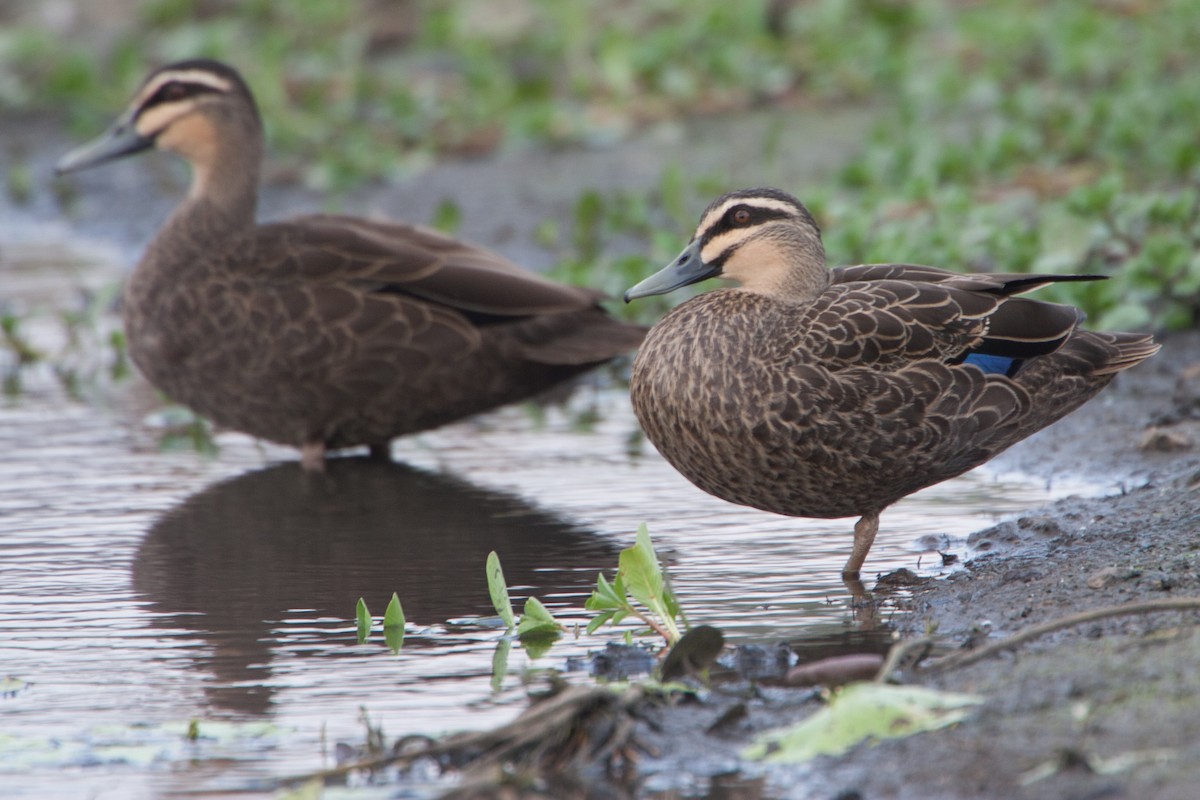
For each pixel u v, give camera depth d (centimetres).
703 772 708
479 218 1928
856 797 670
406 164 2191
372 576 993
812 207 1686
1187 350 1351
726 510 1114
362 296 1231
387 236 1290
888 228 1535
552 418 1394
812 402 923
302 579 989
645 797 689
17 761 742
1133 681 715
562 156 2150
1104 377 1001
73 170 1386
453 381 1245
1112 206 1491
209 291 1245
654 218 1844
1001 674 750
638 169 2053
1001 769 665
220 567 1013
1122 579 870
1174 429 1185
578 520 1100
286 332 1233
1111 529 973
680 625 886
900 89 2255
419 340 1233
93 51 2856
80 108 2547
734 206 1002
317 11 2848
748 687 793
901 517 1080
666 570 921
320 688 820
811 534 1055
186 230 1297
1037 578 906
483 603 942
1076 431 1226
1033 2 2539
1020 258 1444
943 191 1680
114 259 1961
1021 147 1853
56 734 772
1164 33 2280
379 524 1102
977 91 2156
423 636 891
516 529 1083
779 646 841
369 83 2488
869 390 923
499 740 721
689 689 788
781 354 932
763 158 1998
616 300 1537
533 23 2727
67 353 1598
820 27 2461
